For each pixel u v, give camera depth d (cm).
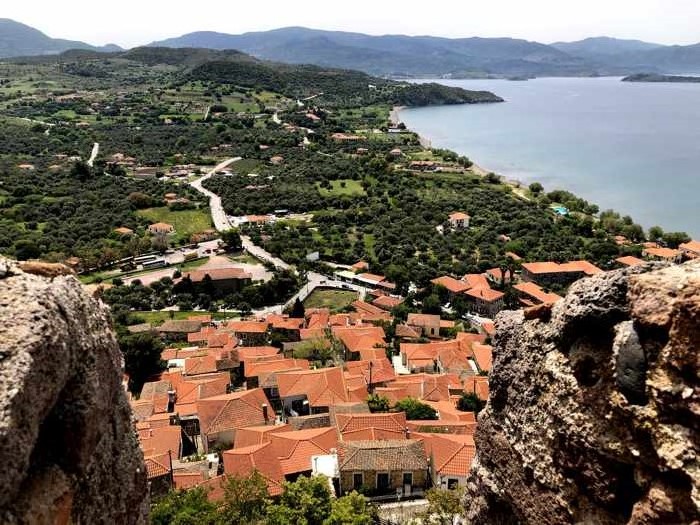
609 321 1388
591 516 1452
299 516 3422
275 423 5834
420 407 5734
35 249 11612
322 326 9050
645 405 1265
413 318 9581
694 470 1144
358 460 4272
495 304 10881
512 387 1733
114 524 1380
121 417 1468
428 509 3622
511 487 1759
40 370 1029
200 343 8706
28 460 981
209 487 4009
